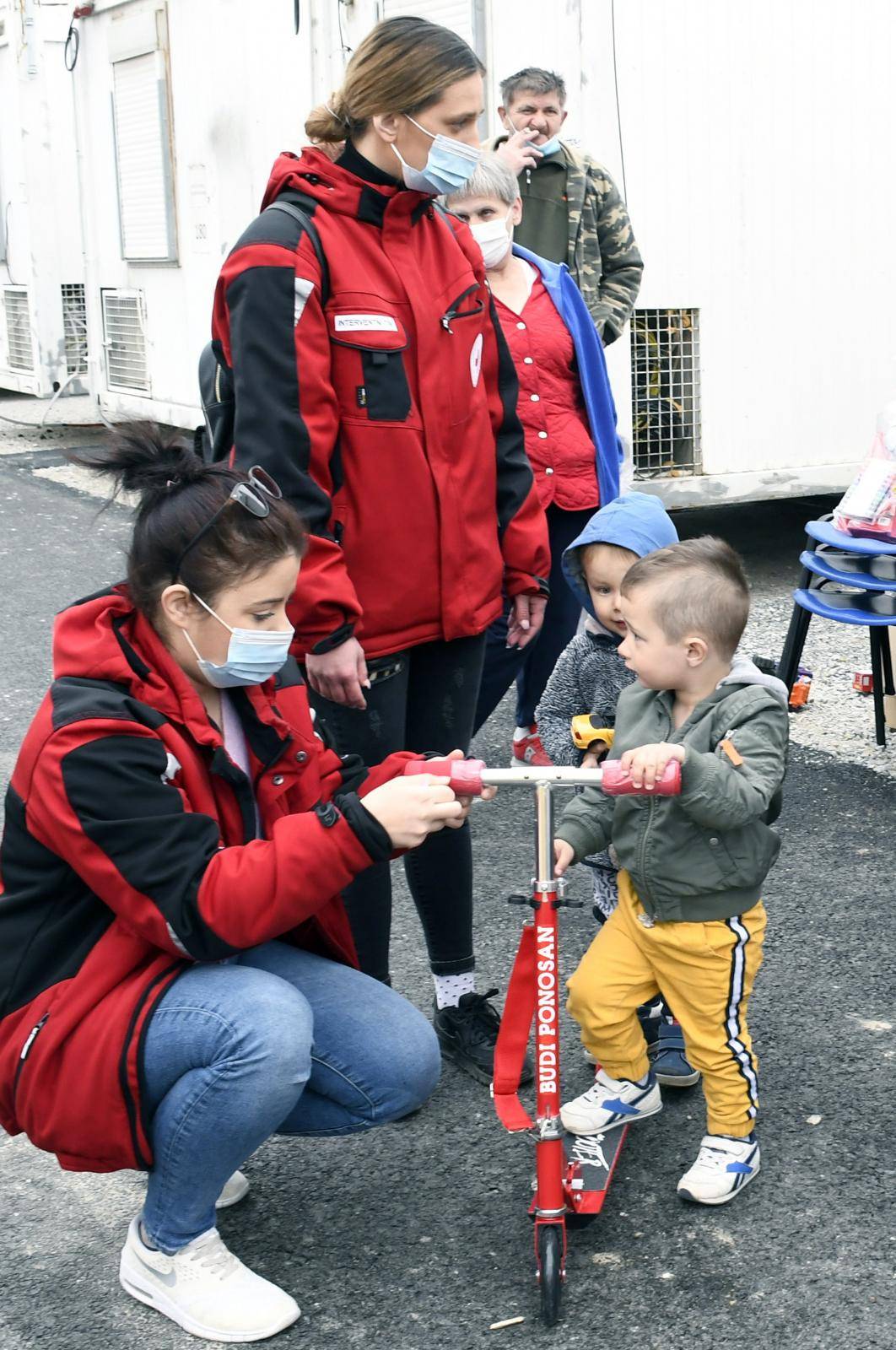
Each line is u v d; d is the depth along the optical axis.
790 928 3.83
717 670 2.70
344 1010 2.52
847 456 7.55
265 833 2.52
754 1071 2.76
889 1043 3.28
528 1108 3.07
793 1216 2.69
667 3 6.58
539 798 2.40
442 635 3.08
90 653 2.30
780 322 7.23
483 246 4.22
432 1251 2.63
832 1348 2.35
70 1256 2.66
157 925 2.24
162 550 2.28
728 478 7.26
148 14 9.02
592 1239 2.64
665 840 2.65
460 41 2.84
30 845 2.31
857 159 7.23
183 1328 2.44
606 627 3.18
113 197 10.09
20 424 12.94
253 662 2.34
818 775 4.92
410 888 3.25
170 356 9.77
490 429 3.15
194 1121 2.30
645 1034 3.17
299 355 2.79
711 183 6.88
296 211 2.85
